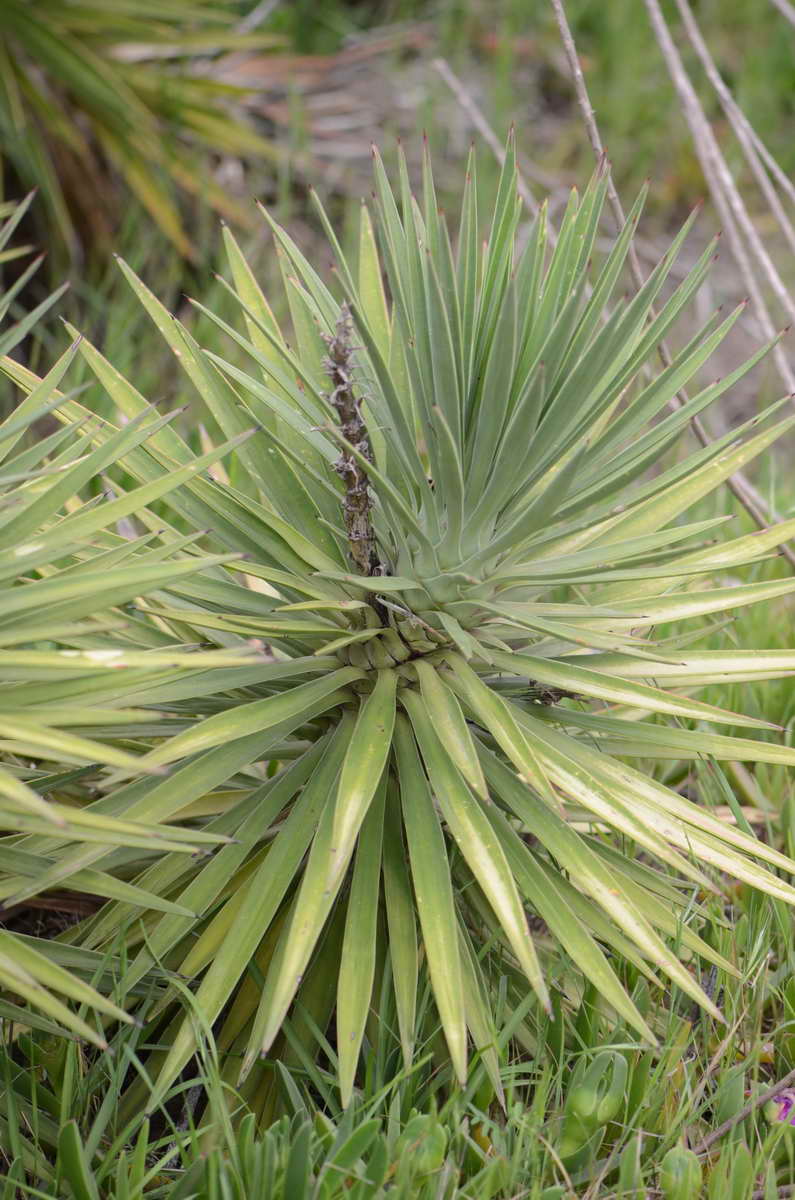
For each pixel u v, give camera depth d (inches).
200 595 98.2
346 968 93.4
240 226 198.5
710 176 127.2
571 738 98.8
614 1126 98.1
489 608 95.7
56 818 83.2
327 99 235.5
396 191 214.7
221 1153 91.3
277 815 99.7
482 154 229.1
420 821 95.3
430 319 92.3
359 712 96.6
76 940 98.7
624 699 96.3
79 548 92.8
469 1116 97.3
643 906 98.8
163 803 94.2
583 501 94.5
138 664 86.3
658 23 127.4
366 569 97.3
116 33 183.2
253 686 101.4
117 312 159.2
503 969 102.9
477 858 92.3
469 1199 92.4
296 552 97.2
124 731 98.0
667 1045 96.7
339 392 94.1
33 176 178.9
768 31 278.4
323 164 218.4
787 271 230.1
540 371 89.5
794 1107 96.4
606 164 96.4
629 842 108.3
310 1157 90.8
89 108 178.9
